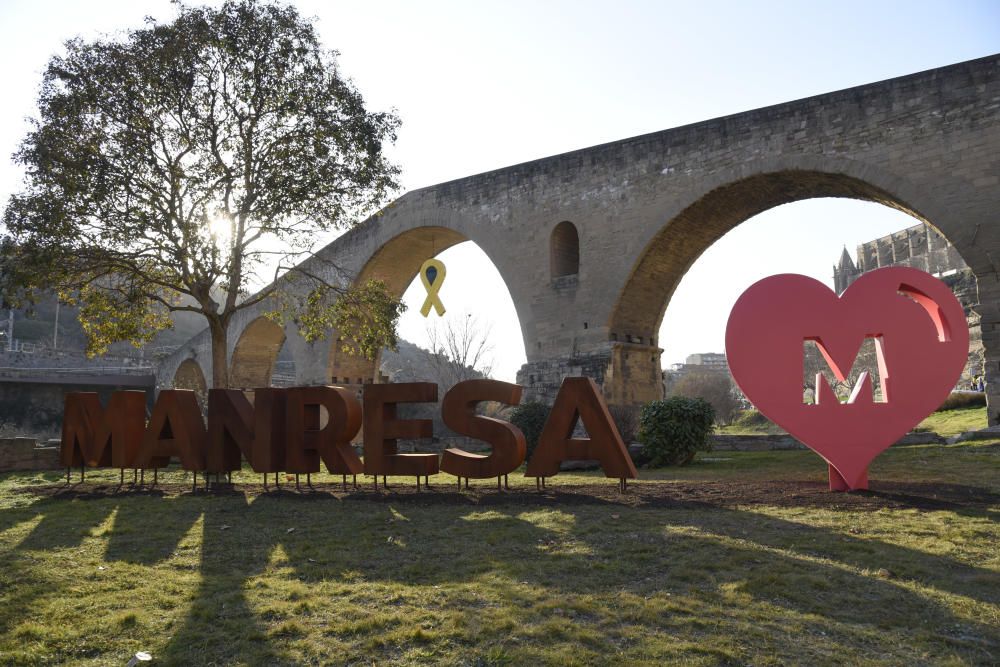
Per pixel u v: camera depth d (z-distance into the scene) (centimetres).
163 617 531
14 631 494
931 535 722
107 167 1684
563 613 524
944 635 479
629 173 2234
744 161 1995
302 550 735
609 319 2238
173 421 1243
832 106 1867
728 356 1007
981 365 4353
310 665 444
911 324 977
